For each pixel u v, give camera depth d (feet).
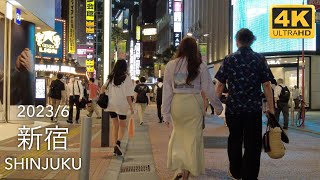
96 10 177.58
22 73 55.88
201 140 19.04
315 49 114.11
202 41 192.34
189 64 18.80
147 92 61.05
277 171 24.77
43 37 126.62
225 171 24.57
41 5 58.03
